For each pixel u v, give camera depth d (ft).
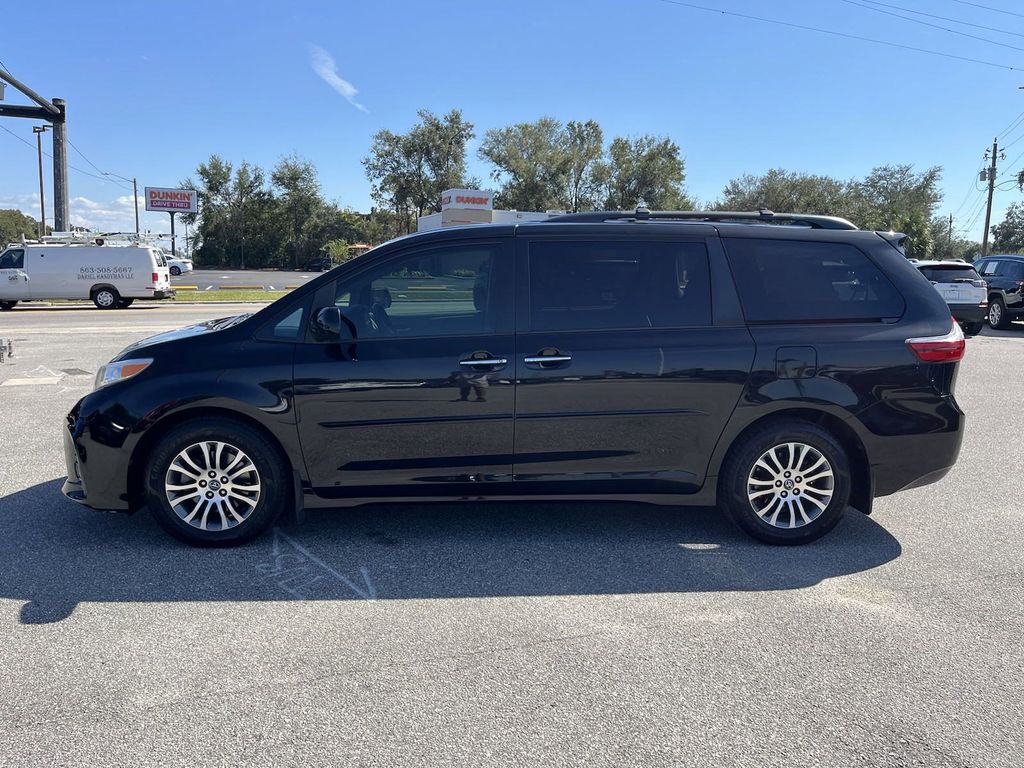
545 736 8.46
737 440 14.08
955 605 11.89
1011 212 230.27
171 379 13.24
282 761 7.98
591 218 15.52
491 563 13.37
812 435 13.99
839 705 9.14
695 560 13.64
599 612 11.54
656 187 236.43
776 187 222.28
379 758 8.05
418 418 13.41
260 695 9.20
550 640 10.65
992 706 9.15
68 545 13.84
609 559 13.62
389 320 13.70
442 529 14.99
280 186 270.05
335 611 11.46
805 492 14.21
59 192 82.48
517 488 13.84
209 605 11.59
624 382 13.53
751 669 9.93
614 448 13.78
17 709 8.84
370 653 10.23
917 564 13.56
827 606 11.82
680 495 14.21
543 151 235.20
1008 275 59.98
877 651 10.44
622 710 8.98
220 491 13.64
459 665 9.95
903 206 223.71
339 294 13.70
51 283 77.15
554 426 13.58
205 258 269.64
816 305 14.16
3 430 22.53
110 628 10.82
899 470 14.23
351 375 13.25
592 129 235.40
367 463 13.56
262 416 13.23
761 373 13.73
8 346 35.65
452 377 13.33
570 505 16.57
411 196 250.78
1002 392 31.42
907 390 13.98
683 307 13.92
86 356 38.01
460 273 13.80
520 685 9.48
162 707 8.92
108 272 78.43
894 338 14.01
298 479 13.60
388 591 12.18
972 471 19.80
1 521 14.98
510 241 13.89
